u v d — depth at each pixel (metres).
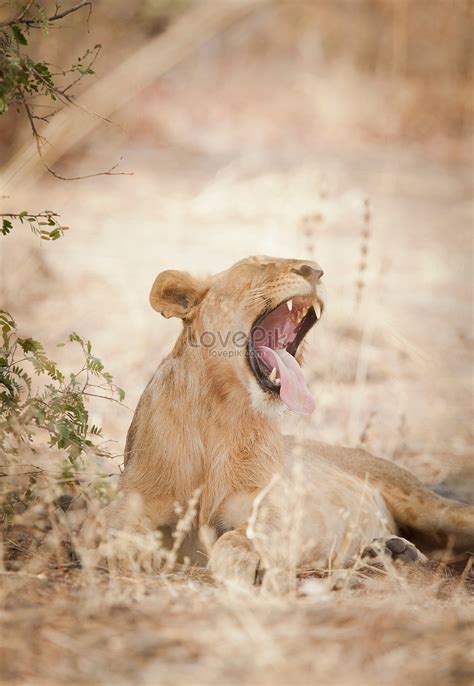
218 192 26.22
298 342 8.92
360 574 7.52
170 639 5.51
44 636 5.54
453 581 7.80
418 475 11.61
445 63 43.03
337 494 8.66
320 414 13.09
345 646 5.48
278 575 7.14
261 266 8.52
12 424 7.71
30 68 7.64
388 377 15.10
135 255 21.47
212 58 45.38
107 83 33.00
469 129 39.91
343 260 21.06
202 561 8.23
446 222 26.59
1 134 25.70
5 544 7.59
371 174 31.14
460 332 16.77
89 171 29.59
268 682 5.05
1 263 18.38
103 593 6.46
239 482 8.25
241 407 8.30
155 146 34.12
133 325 16.36
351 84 43.12
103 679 5.05
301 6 47.47
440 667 5.27
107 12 34.06
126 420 12.41
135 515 7.89
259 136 37.22
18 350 14.61
